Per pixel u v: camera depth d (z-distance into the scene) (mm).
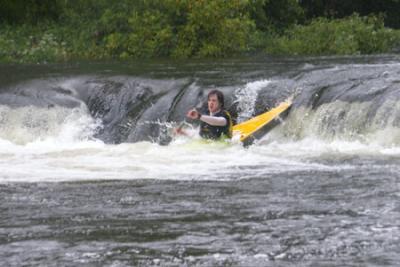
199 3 63188
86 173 28266
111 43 63875
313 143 34188
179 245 19344
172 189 25391
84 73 46906
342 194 24219
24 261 18312
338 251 18656
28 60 61812
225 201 23641
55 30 68750
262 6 76125
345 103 34625
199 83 40625
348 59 54875
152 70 48062
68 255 18719
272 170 28234
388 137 32750
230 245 19266
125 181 26781
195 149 32875
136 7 66000
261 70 45531
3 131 38906
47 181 26938
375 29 73438
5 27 70500
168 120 38688
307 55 63281
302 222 21156
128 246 19344
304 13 82375
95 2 68938
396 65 43156
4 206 23453
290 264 17812
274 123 35375
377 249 18750
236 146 33531
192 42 63125
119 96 41344
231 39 64000
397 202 23125
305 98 36281
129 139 38688
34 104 40281
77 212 22641
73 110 40156
